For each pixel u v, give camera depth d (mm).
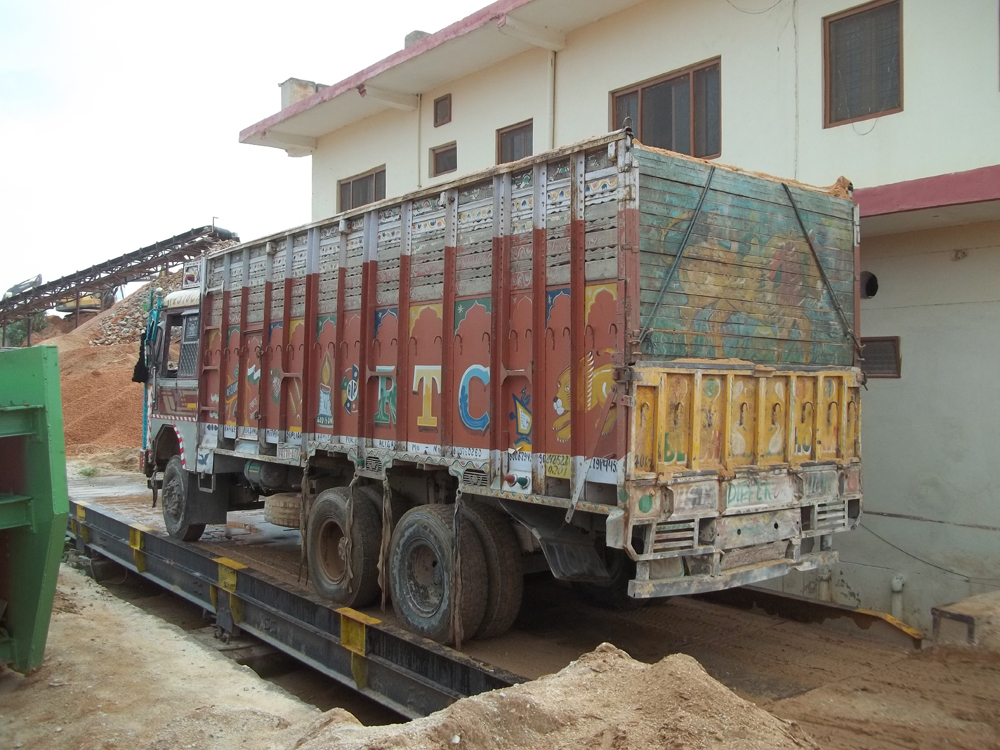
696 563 4988
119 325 36594
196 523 9430
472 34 10977
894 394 8125
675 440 4828
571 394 5059
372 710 6754
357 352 7086
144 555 10031
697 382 4922
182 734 4070
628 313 4652
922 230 7895
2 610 5312
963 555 7586
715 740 3188
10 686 5172
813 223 5930
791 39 8461
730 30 9023
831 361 6016
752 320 5391
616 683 3750
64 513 4980
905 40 7578
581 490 4988
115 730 4496
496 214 5738
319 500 7316
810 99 8305
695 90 9484
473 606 5852
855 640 6160
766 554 5383
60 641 6055
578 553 5445
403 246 6625
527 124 11758
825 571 8531
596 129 10539
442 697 5371
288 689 7211
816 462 5738
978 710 4555
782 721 3477
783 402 5547
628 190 4711
